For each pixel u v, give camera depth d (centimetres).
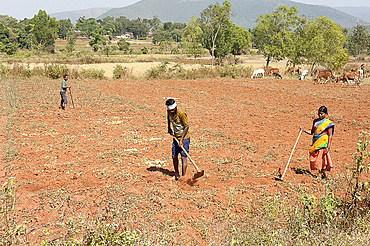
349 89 2161
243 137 1073
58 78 2717
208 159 858
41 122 1249
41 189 666
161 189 670
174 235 500
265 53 5597
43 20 12688
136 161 838
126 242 406
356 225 466
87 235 418
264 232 464
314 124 729
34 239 471
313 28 3994
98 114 1412
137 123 1263
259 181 707
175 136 720
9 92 1744
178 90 2136
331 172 744
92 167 790
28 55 9056
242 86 2288
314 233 450
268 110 1525
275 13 5356
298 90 2100
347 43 7750
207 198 627
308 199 503
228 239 452
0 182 686
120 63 5403
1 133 1082
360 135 557
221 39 6988
